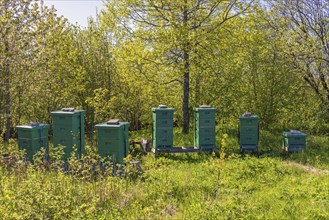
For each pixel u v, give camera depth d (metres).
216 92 14.60
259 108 14.65
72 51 13.27
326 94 16.36
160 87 14.46
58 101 13.65
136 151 11.67
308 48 15.15
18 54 11.50
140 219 5.61
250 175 8.45
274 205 6.40
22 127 8.59
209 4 13.05
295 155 10.73
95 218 5.52
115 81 14.77
